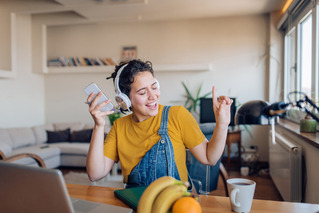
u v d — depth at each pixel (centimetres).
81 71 526
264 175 414
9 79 484
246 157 441
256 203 95
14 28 463
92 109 98
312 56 268
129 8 438
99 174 109
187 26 510
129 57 531
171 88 516
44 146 441
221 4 421
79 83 557
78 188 114
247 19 485
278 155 309
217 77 499
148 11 454
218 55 498
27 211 68
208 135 218
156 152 112
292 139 277
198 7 435
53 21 518
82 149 439
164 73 519
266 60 478
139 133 117
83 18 499
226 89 495
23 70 516
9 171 66
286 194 260
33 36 532
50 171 62
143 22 527
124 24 534
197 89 506
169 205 66
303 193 240
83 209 86
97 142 105
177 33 514
